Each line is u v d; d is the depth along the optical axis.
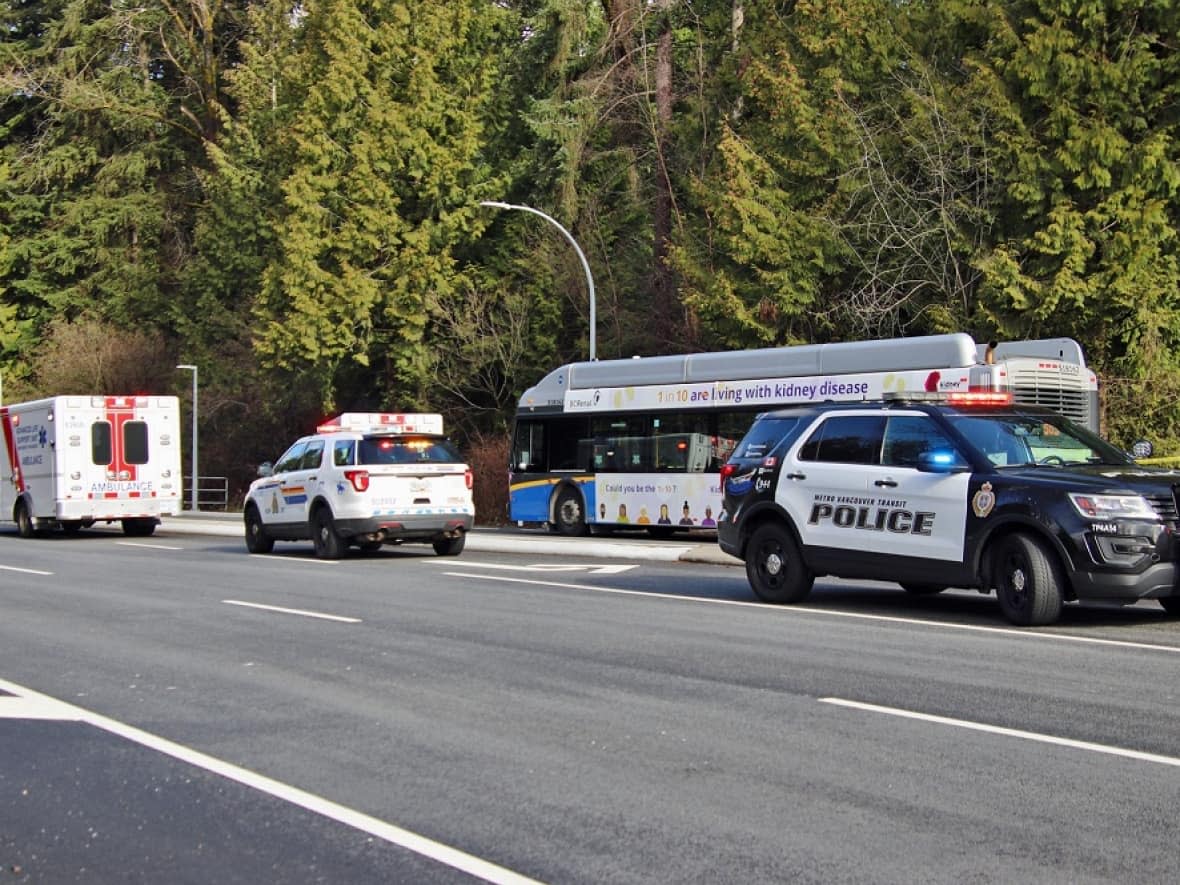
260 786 7.11
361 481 21.94
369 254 41.53
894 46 32.00
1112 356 28.52
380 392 46.28
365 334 41.88
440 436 22.94
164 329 58.47
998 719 8.41
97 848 6.11
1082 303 27.02
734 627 12.75
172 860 5.91
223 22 59.69
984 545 12.45
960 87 30.22
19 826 6.49
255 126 49.66
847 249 31.00
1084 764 7.26
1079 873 5.48
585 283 41.03
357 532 21.95
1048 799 6.58
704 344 36.06
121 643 12.50
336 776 7.29
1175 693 9.16
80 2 57.22
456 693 9.61
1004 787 6.81
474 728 8.42
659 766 7.36
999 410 13.36
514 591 16.52
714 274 32.81
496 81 44.31
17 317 61.81
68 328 56.41
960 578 12.59
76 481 31.66
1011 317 28.22
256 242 48.72
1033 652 10.94
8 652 12.06
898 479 13.17
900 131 31.05
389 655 11.41
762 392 25.48
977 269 29.08
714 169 34.91
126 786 7.19
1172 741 7.77
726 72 36.88
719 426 26.38
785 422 14.72
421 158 41.09
